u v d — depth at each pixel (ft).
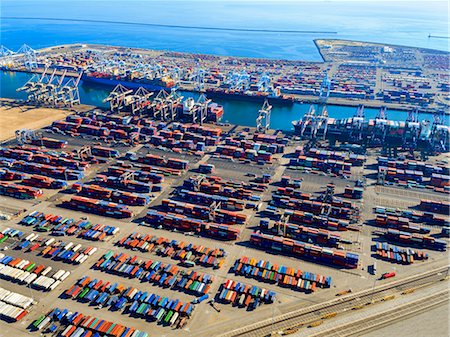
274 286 372.38
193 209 481.05
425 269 399.44
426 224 478.18
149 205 506.89
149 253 415.23
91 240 434.30
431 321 333.21
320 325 328.08
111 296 352.69
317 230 441.68
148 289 363.97
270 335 317.42
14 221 466.29
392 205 519.19
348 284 376.48
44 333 316.60
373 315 338.95
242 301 349.41
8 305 338.75
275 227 452.76
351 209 499.10
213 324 328.29
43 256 406.21
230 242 436.76
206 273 386.32
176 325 325.83
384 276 386.32
